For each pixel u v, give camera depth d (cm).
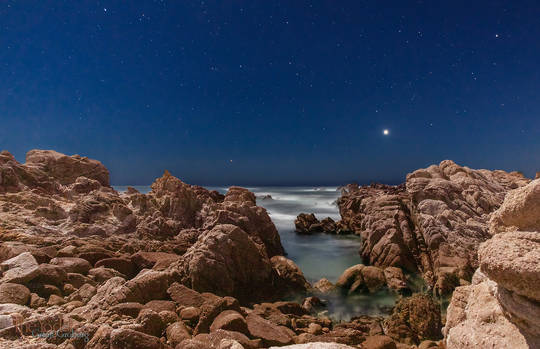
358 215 2370
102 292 645
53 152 2028
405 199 1532
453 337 292
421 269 1211
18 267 656
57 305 584
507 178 1981
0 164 1558
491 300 282
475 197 1352
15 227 1099
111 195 1528
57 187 1703
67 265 759
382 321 833
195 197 1694
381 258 1286
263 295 975
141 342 404
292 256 1603
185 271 870
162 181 1795
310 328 715
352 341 625
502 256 218
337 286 1112
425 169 1650
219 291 865
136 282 649
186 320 578
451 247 1148
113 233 1258
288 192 6656
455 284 1032
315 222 2439
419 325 730
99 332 427
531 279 197
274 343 548
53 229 1156
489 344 241
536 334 208
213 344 457
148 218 1407
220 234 995
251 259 1013
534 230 251
